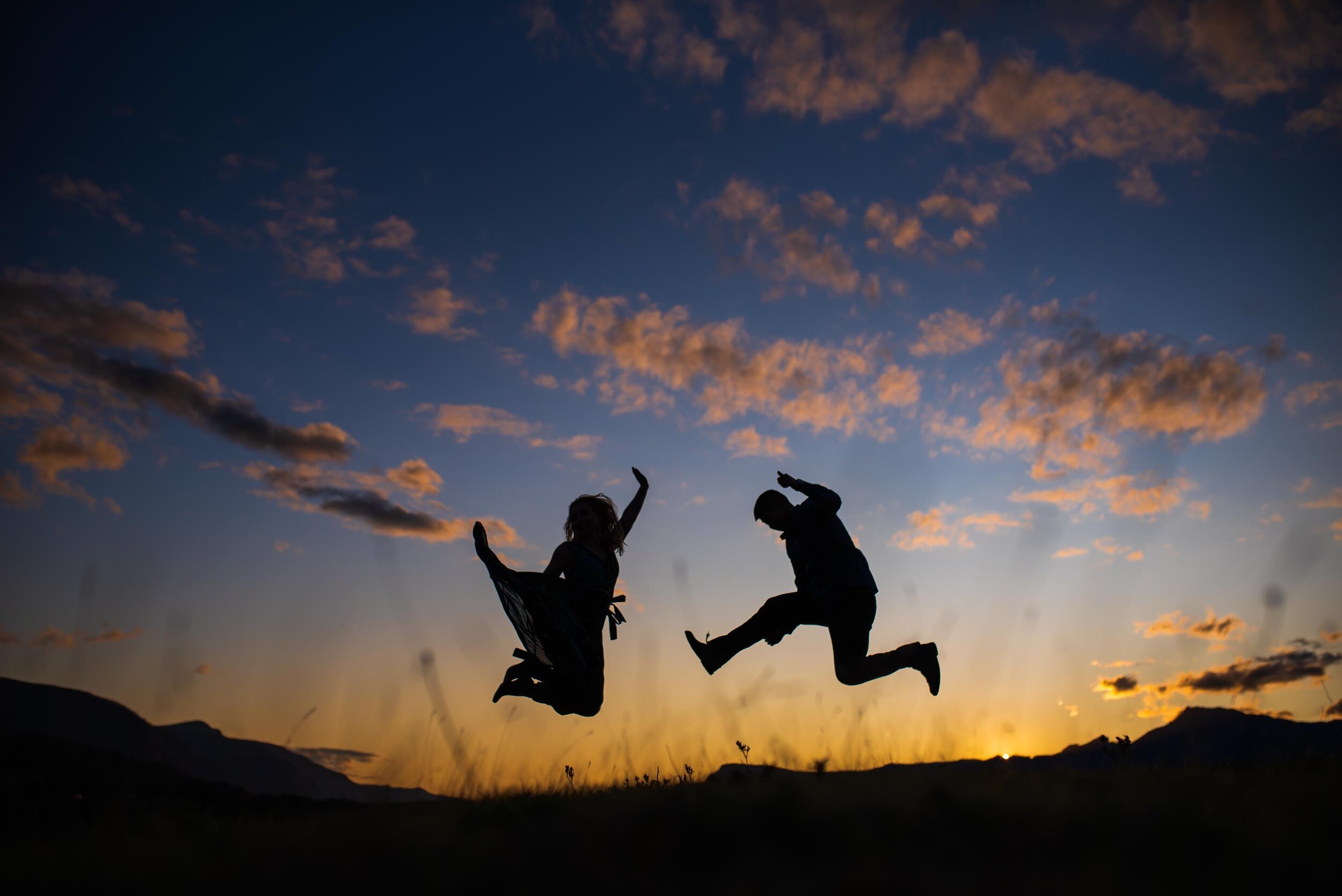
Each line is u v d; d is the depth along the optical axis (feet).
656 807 12.28
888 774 16.31
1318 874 8.23
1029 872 8.80
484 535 19.04
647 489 22.50
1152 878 8.45
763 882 9.03
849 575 21.74
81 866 11.25
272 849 11.64
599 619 19.81
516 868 9.96
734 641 22.53
